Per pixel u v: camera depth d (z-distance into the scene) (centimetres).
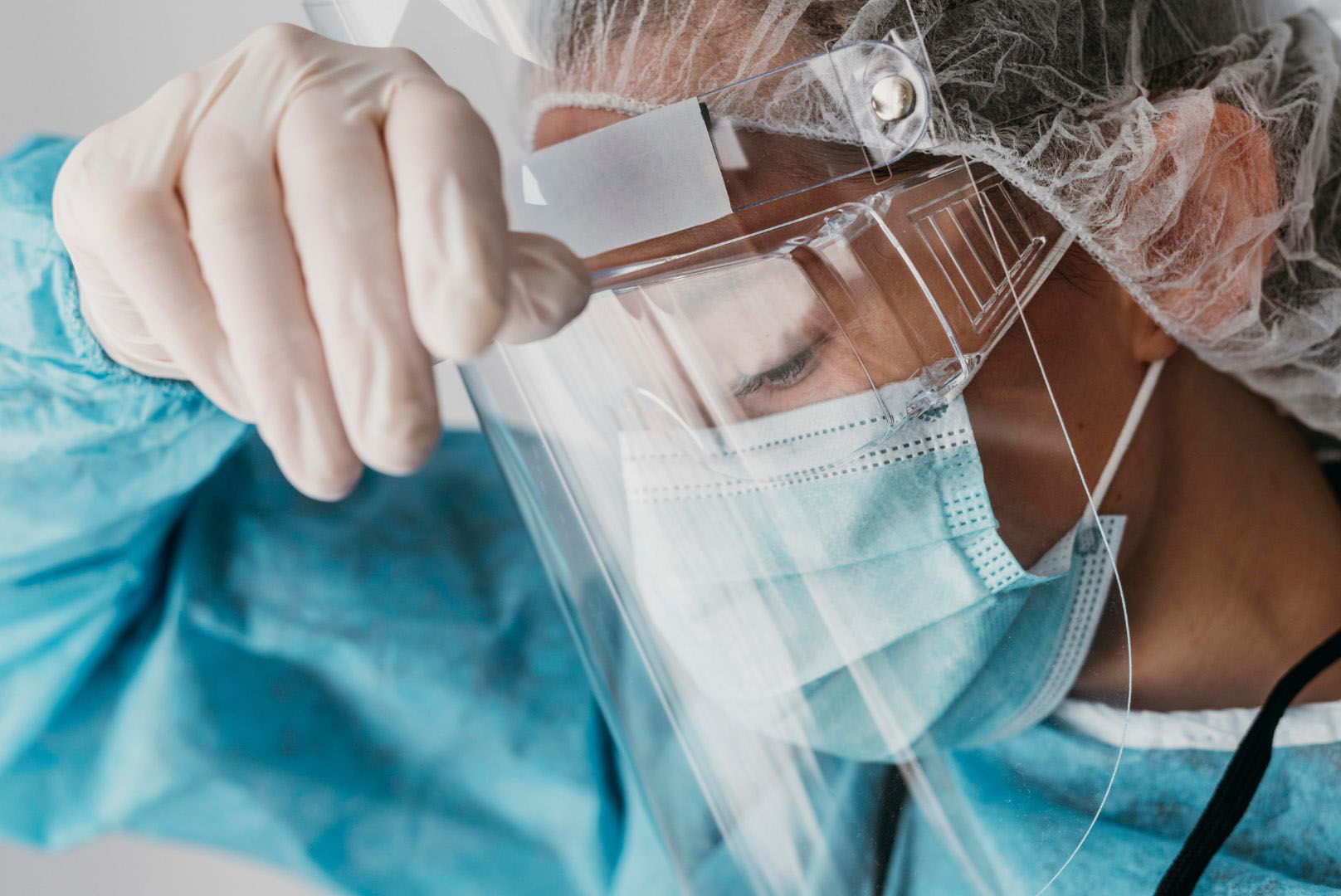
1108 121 61
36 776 125
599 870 137
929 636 58
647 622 58
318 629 133
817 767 56
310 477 47
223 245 49
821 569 56
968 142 56
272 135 52
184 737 126
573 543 61
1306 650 85
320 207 47
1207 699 85
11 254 75
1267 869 81
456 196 45
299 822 132
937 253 55
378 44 60
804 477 55
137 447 92
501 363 58
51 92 125
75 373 81
